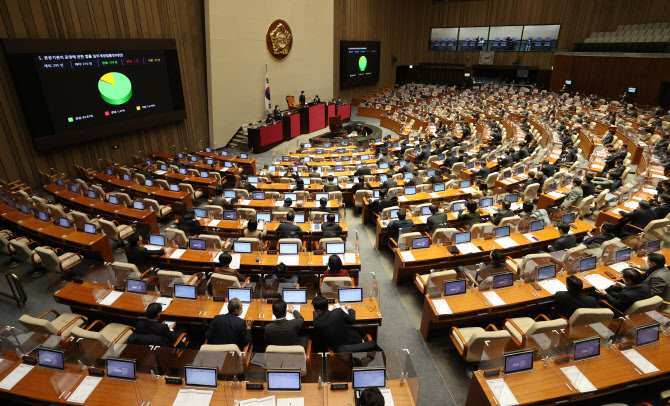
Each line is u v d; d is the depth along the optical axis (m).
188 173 14.67
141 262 7.74
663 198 9.23
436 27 41.34
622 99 27.61
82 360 4.85
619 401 5.14
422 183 12.65
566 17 34.84
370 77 36.56
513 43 38.00
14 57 12.37
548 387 4.49
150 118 17.33
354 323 5.69
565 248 7.65
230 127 22.11
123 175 13.98
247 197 11.57
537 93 33.78
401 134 24.25
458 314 6.16
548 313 6.86
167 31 17.77
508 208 9.27
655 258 6.42
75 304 6.54
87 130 14.84
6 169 12.81
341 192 12.79
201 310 6.21
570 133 19.11
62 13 13.70
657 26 29.70
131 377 4.59
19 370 4.73
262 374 4.56
